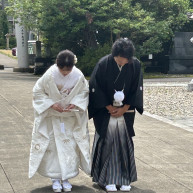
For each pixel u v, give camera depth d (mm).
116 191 4434
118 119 4426
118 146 4449
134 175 4480
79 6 18766
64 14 18422
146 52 20297
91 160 4625
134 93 4336
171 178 4895
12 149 6027
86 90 4375
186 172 5125
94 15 18719
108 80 4309
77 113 4312
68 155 4332
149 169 5215
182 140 6801
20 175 4918
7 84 14758
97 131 4453
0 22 52719
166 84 15953
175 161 5586
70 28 18906
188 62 21844
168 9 21234
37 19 19891
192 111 9906
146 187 4586
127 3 19031
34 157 4293
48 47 23047
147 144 6484
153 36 20375
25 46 24609
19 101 10492
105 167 4449
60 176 4320
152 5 21109
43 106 4254
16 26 24344
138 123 8195
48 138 4309
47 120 4363
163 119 8727
